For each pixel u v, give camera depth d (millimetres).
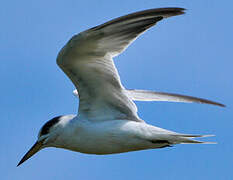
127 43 13516
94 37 13180
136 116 14258
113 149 14156
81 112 14336
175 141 13836
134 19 13156
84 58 13602
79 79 14000
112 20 13023
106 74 13945
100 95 14180
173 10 12945
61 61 13625
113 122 14109
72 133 14266
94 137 14102
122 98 14266
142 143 13969
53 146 14656
